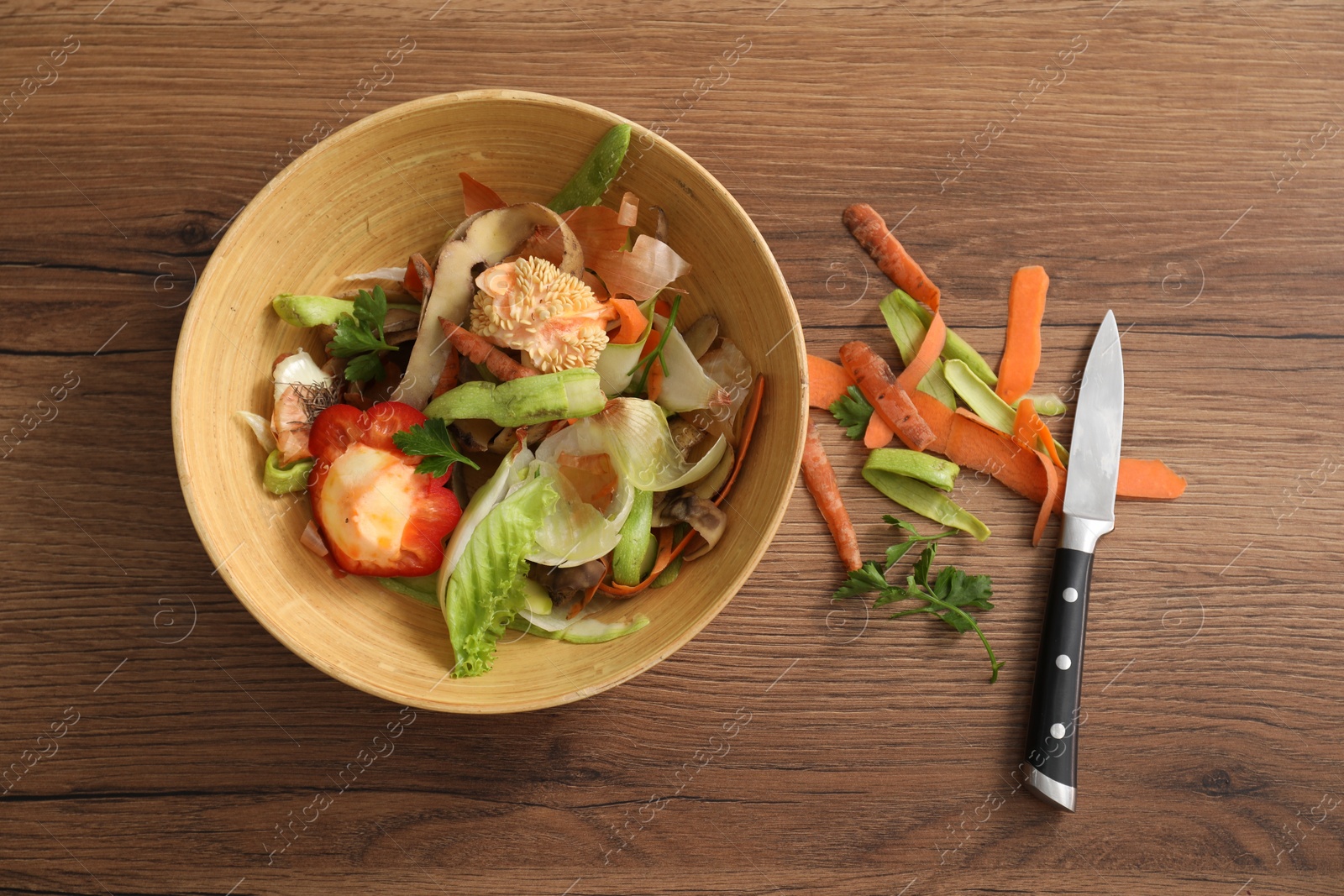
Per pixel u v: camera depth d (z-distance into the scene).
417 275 0.54
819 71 0.60
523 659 0.54
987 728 0.59
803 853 0.59
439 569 0.52
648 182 0.54
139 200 0.58
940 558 0.60
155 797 0.58
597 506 0.53
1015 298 0.60
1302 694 0.60
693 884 0.59
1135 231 0.60
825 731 0.59
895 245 0.59
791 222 0.60
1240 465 0.60
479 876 0.58
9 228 0.58
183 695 0.58
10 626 0.57
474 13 0.59
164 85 0.58
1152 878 0.59
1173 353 0.60
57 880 0.58
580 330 0.51
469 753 0.58
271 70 0.58
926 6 0.60
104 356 0.58
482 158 0.54
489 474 0.54
